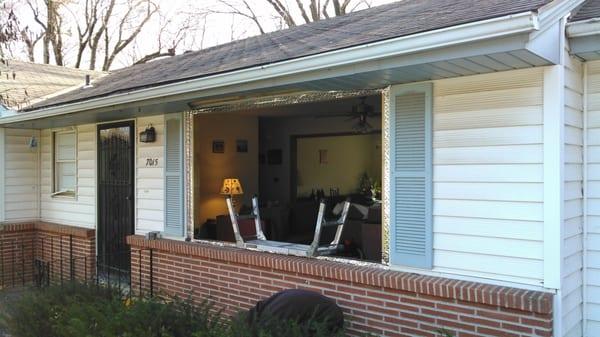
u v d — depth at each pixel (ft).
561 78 12.30
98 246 27.07
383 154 15.61
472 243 13.75
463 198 13.89
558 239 12.24
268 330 12.74
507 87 13.07
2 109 27.32
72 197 29.01
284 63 14.08
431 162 14.43
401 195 15.10
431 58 11.57
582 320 13.47
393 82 14.90
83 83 32.55
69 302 16.61
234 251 19.40
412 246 14.87
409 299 14.55
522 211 12.89
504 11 10.43
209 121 31.01
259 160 35.40
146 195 24.08
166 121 22.72
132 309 14.51
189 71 19.57
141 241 23.13
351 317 15.78
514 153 13.00
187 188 21.94
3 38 23.97
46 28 66.13
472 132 13.70
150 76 23.22
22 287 28.68
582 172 13.50
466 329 13.47
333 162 39.91
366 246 18.69
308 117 33.40
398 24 14.02
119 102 20.08
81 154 28.43
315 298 14.61
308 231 31.35
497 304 12.80
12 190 30.35
